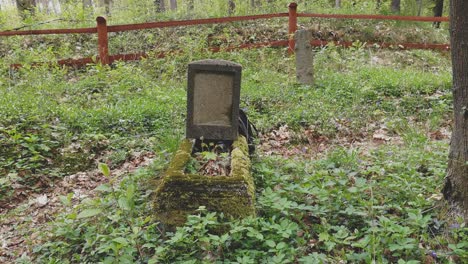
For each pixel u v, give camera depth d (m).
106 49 10.27
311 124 7.17
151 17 13.92
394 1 16.64
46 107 7.33
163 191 3.64
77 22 13.88
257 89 8.67
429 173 4.62
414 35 13.23
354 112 7.57
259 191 4.32
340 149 5.49
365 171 4.33
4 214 5.02
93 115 7.31
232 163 4.05
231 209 3.56
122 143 6.64
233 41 11.88
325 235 3.18
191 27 12.51
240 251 3.23
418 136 6.16
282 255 2.93
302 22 13.13
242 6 14.27
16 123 6.70
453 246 3.02
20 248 4.18
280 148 6.53
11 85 9.42
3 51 11.51
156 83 9.55
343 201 3.90
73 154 6.32
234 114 4.78
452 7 3.55
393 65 11.22
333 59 11.12
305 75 9.07
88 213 3.39
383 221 3.21
